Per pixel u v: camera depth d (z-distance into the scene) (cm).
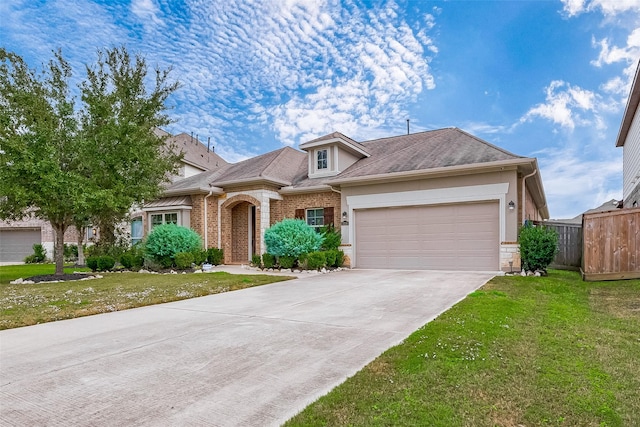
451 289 914
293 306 763
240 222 1923
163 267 1574
